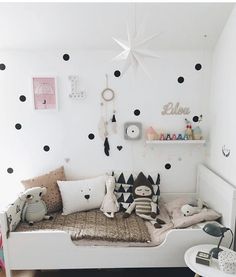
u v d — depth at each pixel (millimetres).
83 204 2238
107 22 2025
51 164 2441
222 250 1666
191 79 2348
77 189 2254
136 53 1396
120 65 2309
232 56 1929
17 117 2359
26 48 2244
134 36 1396
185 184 2496
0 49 2242
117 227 1958
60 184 2262
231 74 1946
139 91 2352
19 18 1974
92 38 2170
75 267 1864
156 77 2336
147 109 2377
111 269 2123
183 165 2471
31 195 2053
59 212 2250
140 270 2111
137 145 2428
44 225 1974
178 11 1937
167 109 2379
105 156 2441
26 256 1845
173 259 1851
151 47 2264
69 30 2090
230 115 1959
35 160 2430
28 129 2381
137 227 1963
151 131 2314
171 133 2412
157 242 1834
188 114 2395
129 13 1953
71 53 2283
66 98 2342
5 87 2312
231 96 1945
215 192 2068
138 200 2246
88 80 2324
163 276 2031
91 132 2402
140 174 2342
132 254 1844
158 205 2338
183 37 2168
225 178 2043
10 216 1845
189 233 1820
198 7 1907
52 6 1888
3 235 1804
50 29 2076
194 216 1958
